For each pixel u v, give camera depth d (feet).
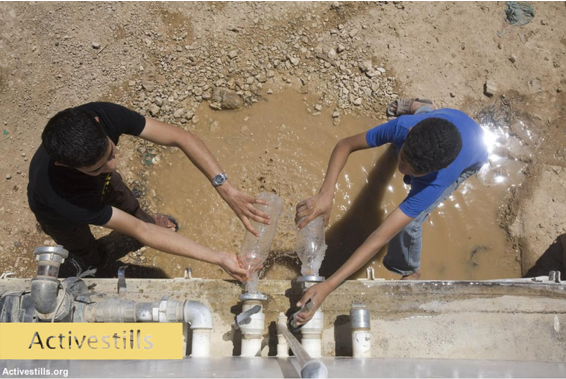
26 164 12.06
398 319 8.18
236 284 8.39
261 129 12.44
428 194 7.73
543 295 8.08
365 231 11.92
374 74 12.95
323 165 12.26
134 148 12.16
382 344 8.09
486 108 12.93
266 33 13.07
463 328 8.07
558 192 12.36
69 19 12.75
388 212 12.04
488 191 12.33
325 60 13.03
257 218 8.10
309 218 8.37
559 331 7.90
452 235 12.03
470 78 13.12
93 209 7.34
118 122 7.71
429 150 7.05
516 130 12.75
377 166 12.24
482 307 8.13
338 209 11.98
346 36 13.20
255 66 12.84
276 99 12.70
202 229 11.71
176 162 12.16
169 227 11.49
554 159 12.61
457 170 8.02
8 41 12.47
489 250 12.02
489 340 8.00
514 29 13.51
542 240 12.01
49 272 6.61
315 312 7.59
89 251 10.29
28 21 12.63
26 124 12.25
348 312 8.25
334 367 6.35
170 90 12.58
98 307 7.18
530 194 12.31
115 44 12.78
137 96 12.53
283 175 12.10
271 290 8.41
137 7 13.00
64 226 8.43
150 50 12.79
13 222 11.70
